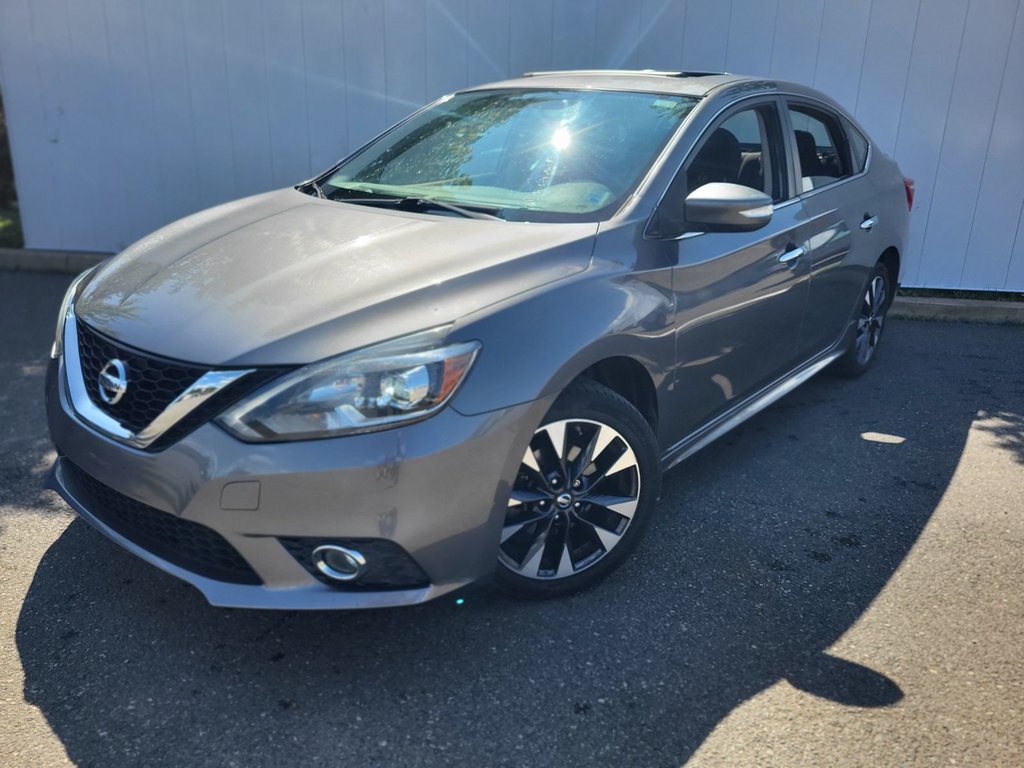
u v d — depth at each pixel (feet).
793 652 8.73
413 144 12.17
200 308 8.20
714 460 13.20
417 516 7.55
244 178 22.74
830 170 14.29
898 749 7.47
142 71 22.31
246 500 7.38
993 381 16.89
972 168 20.39
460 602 9.40
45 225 24.02
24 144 23.35
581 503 9.26
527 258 8.76
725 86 11.98
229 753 7.30
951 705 8.03
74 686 8.03
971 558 10.57
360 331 7.62
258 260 9.03
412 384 7.45
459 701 7.95
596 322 8.66
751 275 11.18
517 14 20.49
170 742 7.40
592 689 8.14
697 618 9.23
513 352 7.97
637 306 9.20
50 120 23.06
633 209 9.84
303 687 8.09
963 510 11.76
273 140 22.33
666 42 20.29
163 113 22.54
